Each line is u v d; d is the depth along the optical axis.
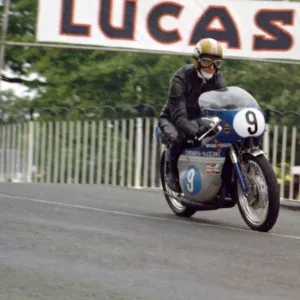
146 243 8.73
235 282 7.01
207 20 17.27
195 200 11.29
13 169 20.25
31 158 19.94
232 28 17.28
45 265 7.33
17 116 20.44
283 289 6.84
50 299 6.20
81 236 8.93
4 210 10.70
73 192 14.39
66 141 19.80
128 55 24.25
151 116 18.81
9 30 25.52
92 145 19.19
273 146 16.61
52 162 19.94
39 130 19.94
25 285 6.59
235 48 17.31
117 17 17.30
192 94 11.16
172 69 24.16
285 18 17.22
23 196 13.03
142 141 18.44
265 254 8.48
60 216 10.52
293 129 16.38
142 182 18.44
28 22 25.55
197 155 11.07
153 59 24.30
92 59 24.70
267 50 17.30
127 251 8.19
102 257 7.80
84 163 19.28
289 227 11.13
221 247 8.77
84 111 19.36
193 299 6.33
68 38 17.36
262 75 23.06
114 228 9.73
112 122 19.28
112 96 24.42
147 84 24.16
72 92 24.77
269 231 10.54
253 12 17.25
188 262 7.78
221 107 10.57
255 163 10.27
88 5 17.28
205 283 6.91
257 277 7.27
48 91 24.91
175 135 11.27
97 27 17.31
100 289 6.54
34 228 9.28
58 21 17.31
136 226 10.05
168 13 17.28
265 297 6.52
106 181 18.95
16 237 8.62
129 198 14.10
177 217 11.82
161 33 17.30
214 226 10.70
